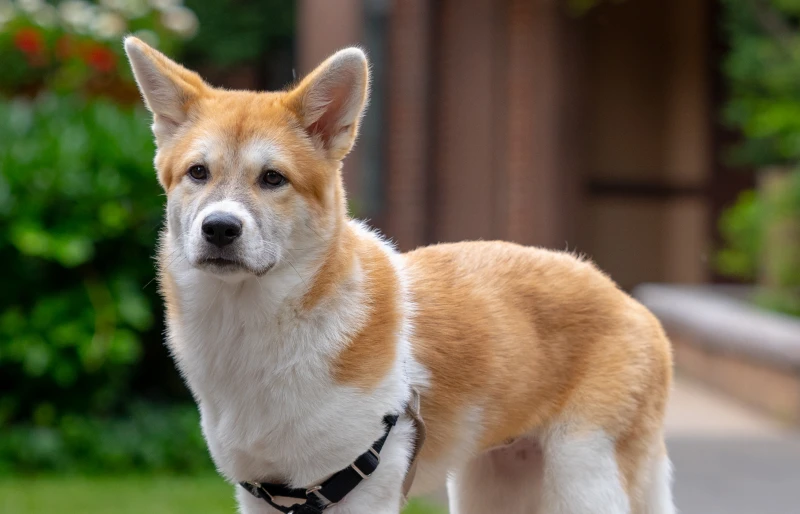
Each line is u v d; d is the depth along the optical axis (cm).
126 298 966
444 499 856
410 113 1647
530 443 546
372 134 1672
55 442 951
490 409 508
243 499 486
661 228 1892
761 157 1552
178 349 479
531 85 1641
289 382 453
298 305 456
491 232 1655
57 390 982
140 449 962
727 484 885
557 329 527
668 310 1528
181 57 2333
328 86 482
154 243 990
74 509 810
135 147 994
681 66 1867
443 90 1653
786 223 1399
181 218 470
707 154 1864
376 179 1675
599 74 1867
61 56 1153
